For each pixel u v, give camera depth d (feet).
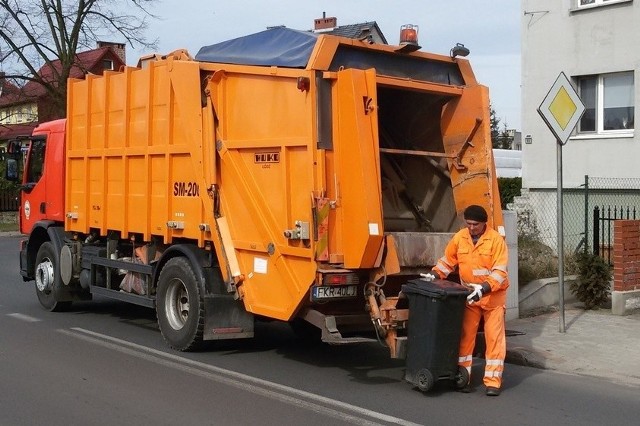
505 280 22.98
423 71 27.30
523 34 63.87
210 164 27.43
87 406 21.33
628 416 21.42
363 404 21.99
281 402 22.02
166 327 29.25
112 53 163.22
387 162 28.55
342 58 25.03
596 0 59.77
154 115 30.45
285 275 24.88
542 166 62.80
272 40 26.20
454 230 27.22
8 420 19.99
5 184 114.42
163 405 21.50
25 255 40.16
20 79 118.93
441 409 21.66
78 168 35.76
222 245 27.02
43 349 28.81
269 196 25.45
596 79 60.64
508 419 20.84
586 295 37.17
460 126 27.20
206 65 27.81
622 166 58.23
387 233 23.72
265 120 25.59
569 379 25.73
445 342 22.62
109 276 34.14
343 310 25.23
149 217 30.94
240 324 27.99
